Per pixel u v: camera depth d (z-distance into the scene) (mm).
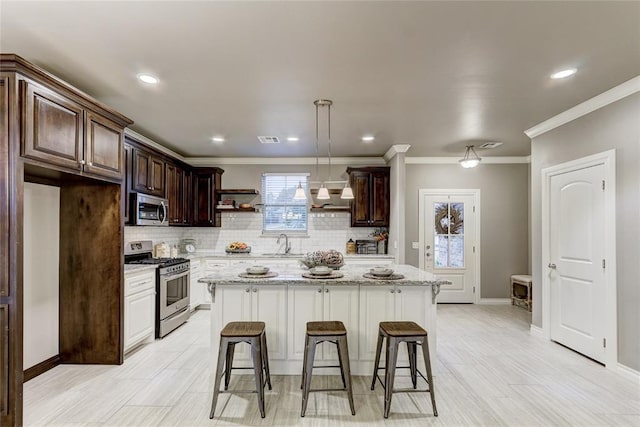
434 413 2471
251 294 3072
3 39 2234
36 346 3105
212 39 2244
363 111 3668
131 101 3377
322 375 3088
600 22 2059
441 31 2158
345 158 6227
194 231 6297
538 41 2277
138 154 4336
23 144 2271
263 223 6309
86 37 2217
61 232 3371
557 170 3908
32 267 3064
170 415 2465
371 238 6145
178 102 3400
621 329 3119
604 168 3285
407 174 6211
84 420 2398
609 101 3197
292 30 2143
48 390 2826
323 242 6254
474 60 2539
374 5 1896
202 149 5543
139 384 2945
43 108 2430
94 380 3018
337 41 2271
